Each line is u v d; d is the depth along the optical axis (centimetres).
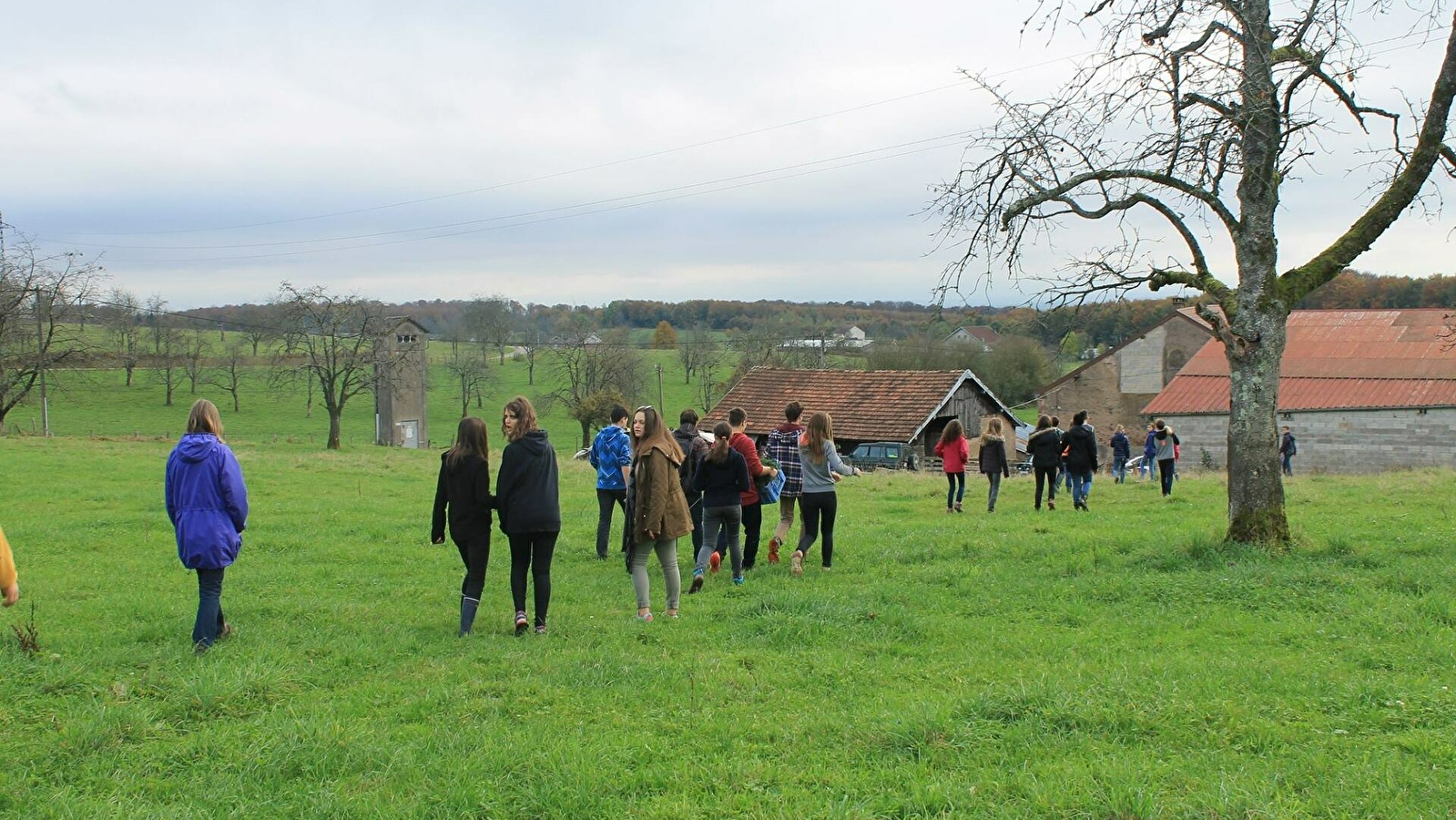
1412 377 4088
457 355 9000
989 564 1247
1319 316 4712
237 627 929
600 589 1176
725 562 1338
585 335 8406
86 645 841
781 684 739
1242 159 1202
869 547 1422
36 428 6794
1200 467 4428
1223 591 1013
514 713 674
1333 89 1225
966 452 1920
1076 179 1266
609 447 1386
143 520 1695
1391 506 1723
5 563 671
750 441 1256
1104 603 1013
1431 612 894
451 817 504
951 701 658
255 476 2620
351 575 1254
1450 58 1148
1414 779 514
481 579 927
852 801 516
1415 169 1178
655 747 600
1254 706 643
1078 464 1870
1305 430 4138
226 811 514
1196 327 5684
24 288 5466
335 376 6047
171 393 8350
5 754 580
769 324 8538
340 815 505
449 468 922
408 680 754
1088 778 524
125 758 586
